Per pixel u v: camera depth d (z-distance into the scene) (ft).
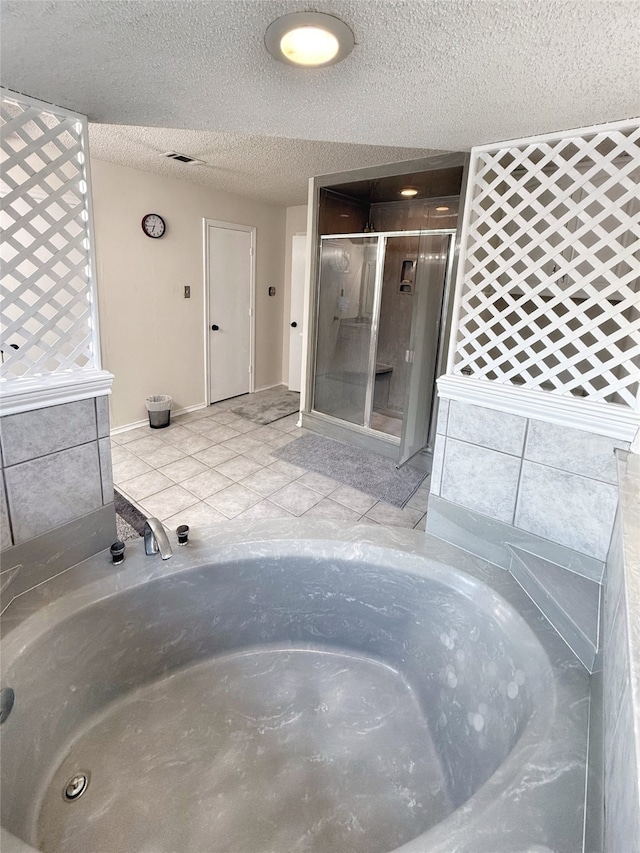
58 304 5.59
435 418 11.89
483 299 6.61
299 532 6.89
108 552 6.27
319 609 6.80
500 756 4.59
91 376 5.79
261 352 18.74
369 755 5.42
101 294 12.62
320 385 14.57
